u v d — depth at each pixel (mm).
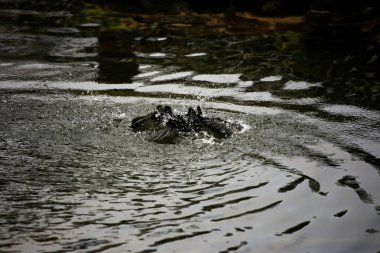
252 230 7859
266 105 14047
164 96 14758
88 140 11414
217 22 25203
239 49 20188
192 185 9305
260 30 23438
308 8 27438
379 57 18781
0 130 11883
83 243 7359
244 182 9492
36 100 14141
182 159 10453
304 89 15445
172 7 28688
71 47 20547
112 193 8938
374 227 8070
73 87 15469
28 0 31141
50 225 7836
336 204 8766
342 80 16266
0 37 21984
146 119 12375
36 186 9141
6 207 8336
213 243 7469
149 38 22094
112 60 18703
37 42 21297
